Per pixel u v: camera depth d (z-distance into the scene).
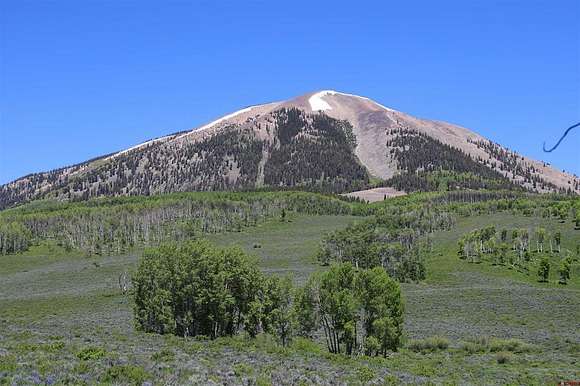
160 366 27.16
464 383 34.94
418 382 31.81
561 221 190.38
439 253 164.38
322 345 63.09
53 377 22.38
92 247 190.75
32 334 41.22
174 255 64.38
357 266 146.00
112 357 29.22
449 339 70.94
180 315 63.53
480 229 177.25
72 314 86.62
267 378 26.50
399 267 137.38
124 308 94.38
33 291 126.38
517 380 39.22
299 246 184.38
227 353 38.25
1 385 20.55
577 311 93.19
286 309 60.50
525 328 80.38
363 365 39.00
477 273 142.62
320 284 58.44
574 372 44.97
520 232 166.62
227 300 62.09
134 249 191.38
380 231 173.12
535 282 136.88
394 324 57.12
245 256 64.44
